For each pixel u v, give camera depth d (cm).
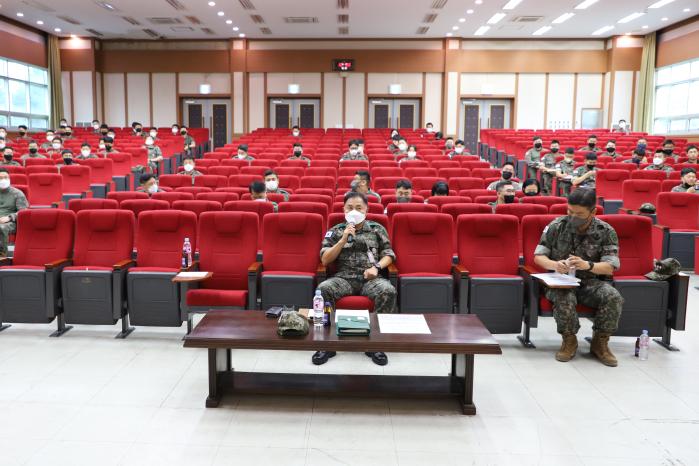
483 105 1862
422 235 425
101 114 1855
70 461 246
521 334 432
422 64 1805
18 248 443
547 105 1831
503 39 1791
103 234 442
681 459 253
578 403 310
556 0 1303
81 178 838
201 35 1745
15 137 1547
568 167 952
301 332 289
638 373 354
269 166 975
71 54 1797
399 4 1343
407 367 363
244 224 430
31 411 292
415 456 254
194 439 266
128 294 407
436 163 964
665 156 954
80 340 406
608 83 1784
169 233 441
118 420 284
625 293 390
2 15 1492
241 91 1825
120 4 1361
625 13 1438
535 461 250
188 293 397
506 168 718
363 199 402
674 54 1602
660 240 621
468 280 393
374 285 382
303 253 425
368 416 294
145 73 1847
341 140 1402
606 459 253
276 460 249
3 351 381
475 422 287
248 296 400
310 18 1497
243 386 312
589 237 390
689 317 472
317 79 1831
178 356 375
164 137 1399
